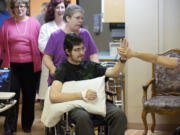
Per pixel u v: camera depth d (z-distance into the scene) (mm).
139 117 4391
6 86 3816
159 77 4094
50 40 3270
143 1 4254
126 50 2320
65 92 2814
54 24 4273
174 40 4258
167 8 4234
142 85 4191
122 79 4480
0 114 3900
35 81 4309
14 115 3943
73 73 2926
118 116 2729
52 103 2771
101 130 2990
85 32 3301
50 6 4266
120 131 2730
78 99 2754
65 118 2863
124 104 4504
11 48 4156
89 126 2650
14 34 4133
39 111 5543
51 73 3221
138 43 4309
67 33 2982
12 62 4156
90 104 2740
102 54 5352
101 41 6055
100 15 5902
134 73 4352
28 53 4180
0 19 5824
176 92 4062
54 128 3264
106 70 2936
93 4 6078
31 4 5758
